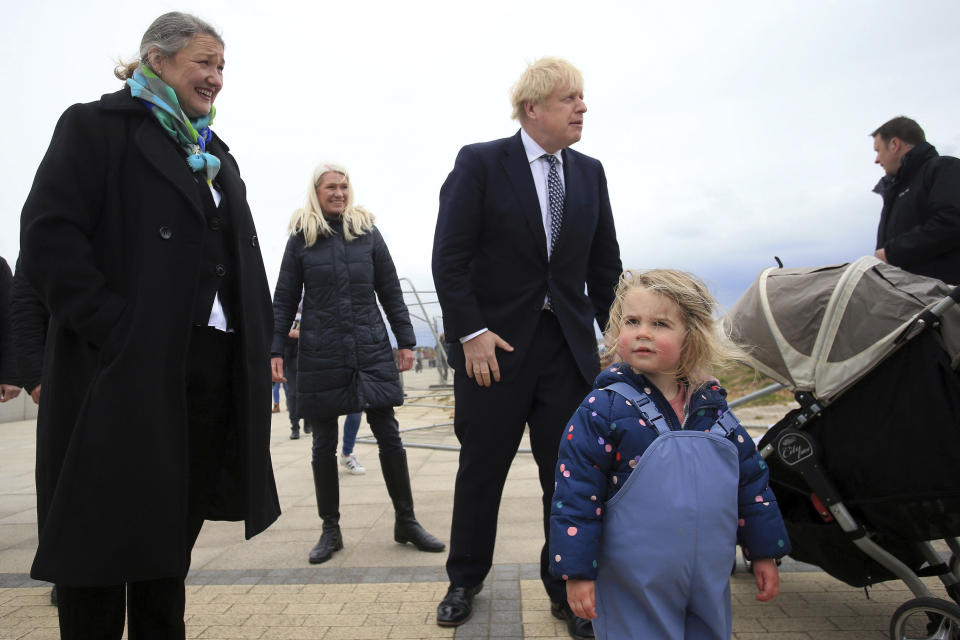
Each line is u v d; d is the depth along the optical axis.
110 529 1.61
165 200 1.81
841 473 2.29
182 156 1.91
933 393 2.10
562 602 2.52
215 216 1.95
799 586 2.87
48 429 1.71
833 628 2.43
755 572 1.75
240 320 1.98
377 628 2.51
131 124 1.85
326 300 3.55
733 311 2.66
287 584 3.01
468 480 2.63
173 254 1.79
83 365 1.73
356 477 5.54
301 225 3.63
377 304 3.65
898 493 2.15
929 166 3.60
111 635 1.75
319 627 2.53
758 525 1.72
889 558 2.23
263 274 2.15
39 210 1.67
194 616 2.65
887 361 2.21
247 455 1.95
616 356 1.90
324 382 3.46
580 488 1.67
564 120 2.55
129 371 1.67
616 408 1.70
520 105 2.65
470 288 2.60
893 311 2.18
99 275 1.70
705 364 1.78
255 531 1.93
